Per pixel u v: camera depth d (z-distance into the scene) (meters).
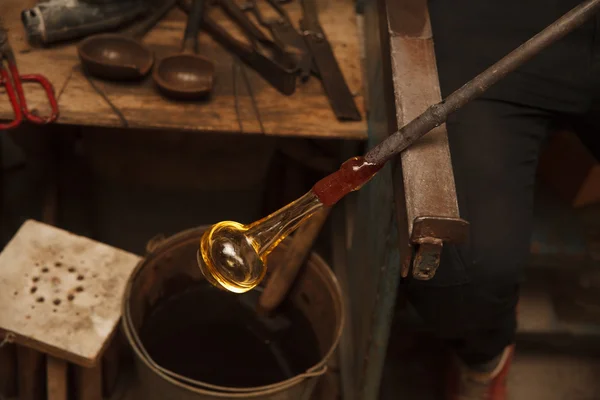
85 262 1.35
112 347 1.39
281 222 0.96
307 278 1.32
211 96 1.38
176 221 1.57
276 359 1.36
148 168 1.49
